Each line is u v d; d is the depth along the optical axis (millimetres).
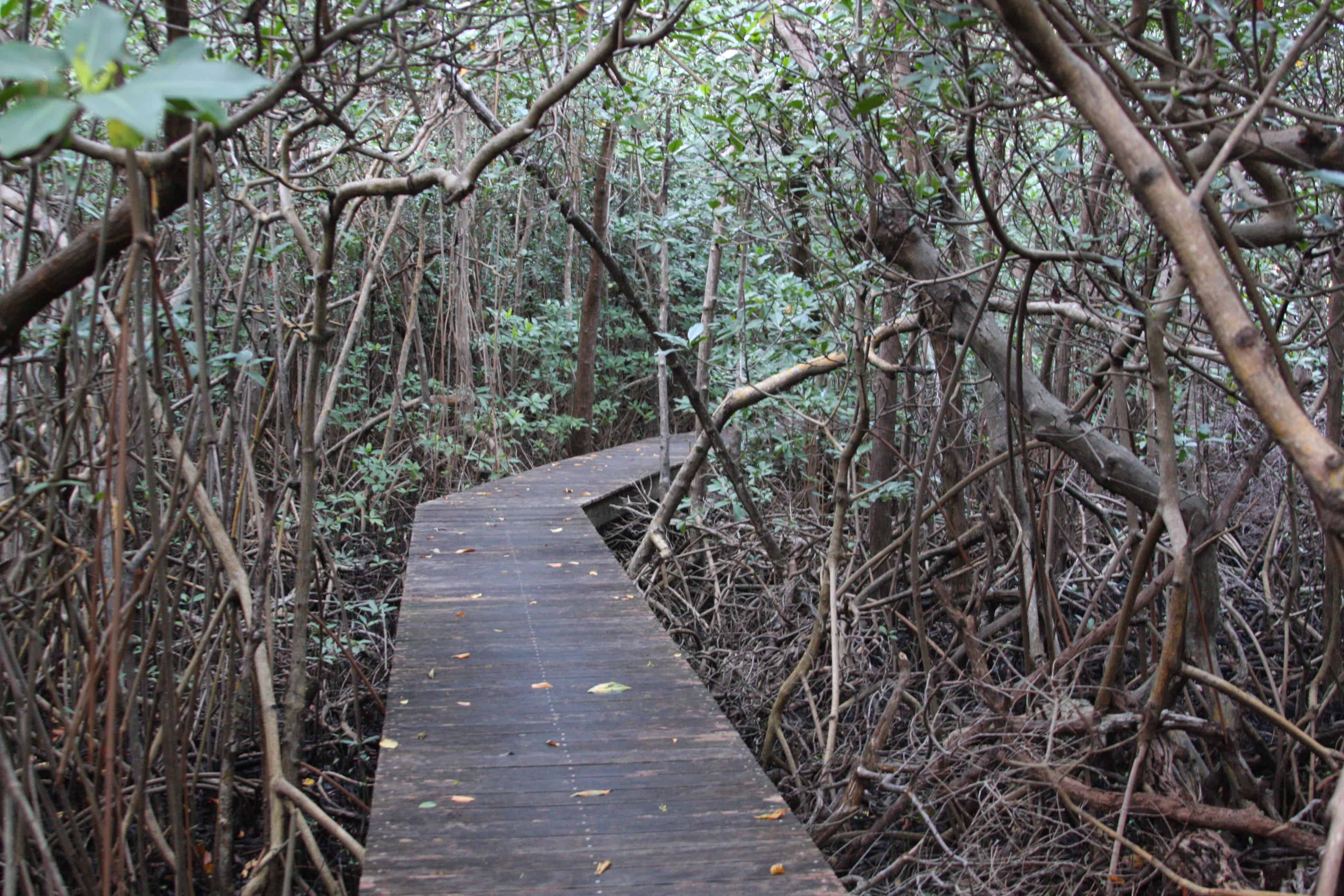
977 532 5316
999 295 4801
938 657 5219
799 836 2729
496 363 9898
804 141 4141
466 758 3219
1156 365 2670
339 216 2863
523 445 11273
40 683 3506
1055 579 5230
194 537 4117
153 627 2688
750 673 5695
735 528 7184
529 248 12469
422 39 3939
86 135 3303
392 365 10859
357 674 4789
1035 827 3383
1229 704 3498
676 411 9211
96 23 949
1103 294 3148
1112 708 3541
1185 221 1286
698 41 4730
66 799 2729
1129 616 3289
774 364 6492
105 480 2699
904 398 5879
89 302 3127
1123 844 2885
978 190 2867
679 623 6359
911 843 3967
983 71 2820
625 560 8359
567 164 8672
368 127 6004
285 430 3553
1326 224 3086
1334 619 3789
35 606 2584
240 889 3885
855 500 5215
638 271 13422
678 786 3037
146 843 3025
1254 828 2842
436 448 8852
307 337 3988
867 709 4867
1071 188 4289
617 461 9961
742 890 2449
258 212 3420
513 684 3889
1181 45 2982
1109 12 2992
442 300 9852
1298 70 3379
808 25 4289
